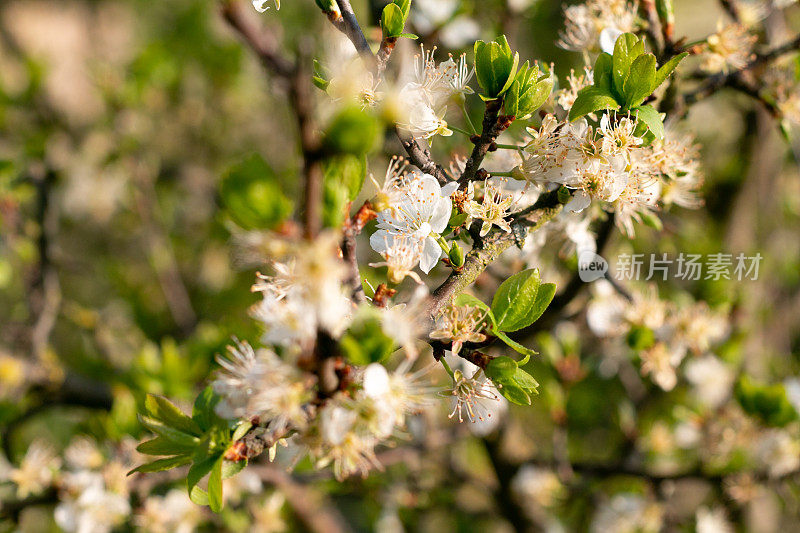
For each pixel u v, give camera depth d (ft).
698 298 2.21
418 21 2.00
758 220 2.97
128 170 3.05
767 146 2.75
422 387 1.42
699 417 2.28
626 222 1.64
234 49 3.60
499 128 1.50
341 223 1.37
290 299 1.39
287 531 2.62
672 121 1.68
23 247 2.52
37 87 3.13
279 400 1.38
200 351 2.19
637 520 2.29
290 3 3.39
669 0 1.62
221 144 3.88
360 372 1.41
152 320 3.14
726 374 2.37
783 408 1.97
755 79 1.72
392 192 1.48
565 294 1.77
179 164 3.67
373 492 2.38
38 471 1.89
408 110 1.51
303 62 1.29
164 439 1.47
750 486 2.10
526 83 1.49
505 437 2.42
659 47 1.63
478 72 1.49
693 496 2.84
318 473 2.08
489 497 2.59
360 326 1.37
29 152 2.82
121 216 3.79
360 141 1.31
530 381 1.47
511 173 1.54
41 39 4.84
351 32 1.52
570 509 2.55
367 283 1.48
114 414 1.95
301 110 1.30
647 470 2.25
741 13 1.77
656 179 1.58
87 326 2.76
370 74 1.51
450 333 1.47
